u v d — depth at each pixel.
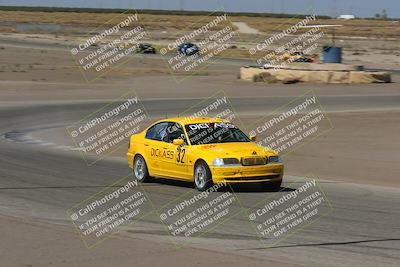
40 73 75.88
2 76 70.81
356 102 50.81
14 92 57.91
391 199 17.80
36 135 35.59
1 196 17.70
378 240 12.70
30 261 11.09
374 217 15.14
